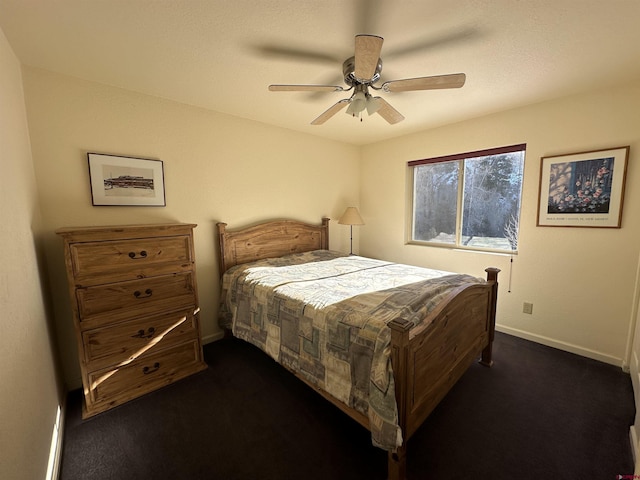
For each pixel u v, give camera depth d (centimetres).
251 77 202
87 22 140
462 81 156
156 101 235
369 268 267
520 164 276
